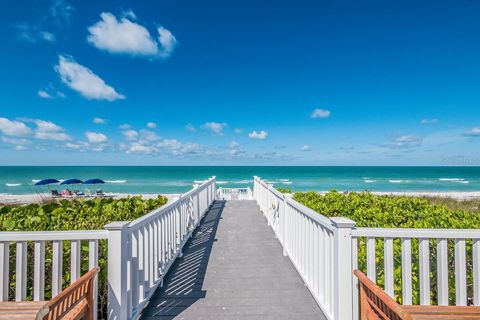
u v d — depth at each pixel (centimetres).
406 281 231
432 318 199
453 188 3838
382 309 182
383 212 421
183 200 508
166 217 389
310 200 545
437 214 406
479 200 1509
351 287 232
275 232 584
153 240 329
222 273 391
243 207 1012
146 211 484
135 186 4062
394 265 274
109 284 234
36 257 244
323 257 283
